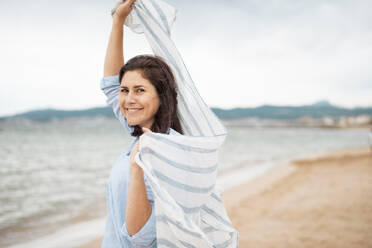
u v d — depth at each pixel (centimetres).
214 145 103
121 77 114
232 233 113
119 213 107
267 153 2697
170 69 116
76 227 572
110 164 1855
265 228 525
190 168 97
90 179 1270
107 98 141
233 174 1358
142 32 135
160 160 93
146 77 106
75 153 2667
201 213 112
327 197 730
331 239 454
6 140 4600
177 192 95
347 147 3531
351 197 706
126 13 131
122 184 108
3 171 1522
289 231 502
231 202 746
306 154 2491
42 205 793
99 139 5269
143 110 108
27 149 3061
